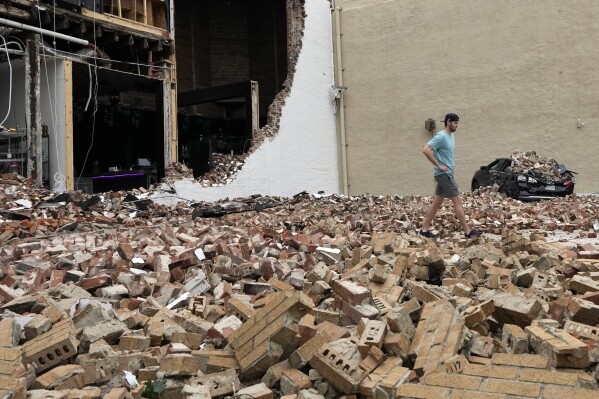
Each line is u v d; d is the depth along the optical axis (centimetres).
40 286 456
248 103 1966
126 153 2462
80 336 310
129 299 421
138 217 1171
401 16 2238
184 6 2645
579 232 898
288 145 2078
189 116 2686
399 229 874
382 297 378
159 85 1744
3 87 1509
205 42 2777
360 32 2338
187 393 240
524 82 1967
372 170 2320
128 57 1784
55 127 1416
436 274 479
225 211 1230
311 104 2228
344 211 1270
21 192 1138
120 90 1970
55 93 1415
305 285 438
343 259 570
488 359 271
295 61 2150
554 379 222
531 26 1952
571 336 278
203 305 398
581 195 1677
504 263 508
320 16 2306
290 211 1287
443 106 2145
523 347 284
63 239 794
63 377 259
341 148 2377
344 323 331
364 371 257
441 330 284
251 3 2864
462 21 2097
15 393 223
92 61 1527
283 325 271
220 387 257
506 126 2006
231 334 305
